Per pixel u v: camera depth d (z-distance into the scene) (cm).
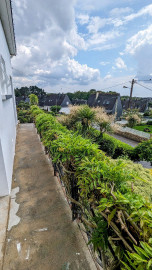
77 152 126
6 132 235
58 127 257
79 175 106
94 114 519
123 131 1191
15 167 279
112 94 2153
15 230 147
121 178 88
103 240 75
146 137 980
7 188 192
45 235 142
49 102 2994
